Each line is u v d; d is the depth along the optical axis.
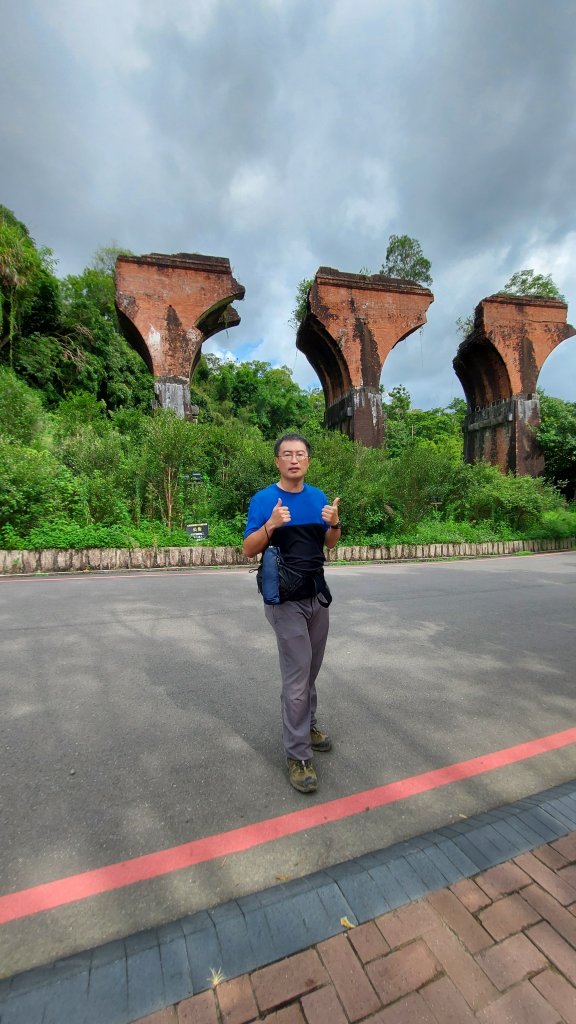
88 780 2.08
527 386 20.47
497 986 1.16
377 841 1.74
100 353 25.72
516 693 3.15
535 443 20.30
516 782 2.15
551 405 22.84
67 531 8.12
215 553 8.84
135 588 6.36
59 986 1.14
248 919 1.33
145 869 1.58
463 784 2.12
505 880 1.50
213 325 18.05
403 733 2.58
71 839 1.71
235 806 1.92
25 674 3.29
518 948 1.27
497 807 1.95
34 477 8.18
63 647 3.84
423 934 1.31
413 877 1.50
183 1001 1.12
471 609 5.51
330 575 8.10
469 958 1.24
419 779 2.15
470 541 12.34
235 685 3.15
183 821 1.83
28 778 2.09
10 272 18.38
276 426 46.75
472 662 3.74
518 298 20.31
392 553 10.95
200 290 16.09
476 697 3.07
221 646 3.93
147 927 1.36
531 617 5.21
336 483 11.02
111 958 1.21
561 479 20.72
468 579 7.82
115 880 1.53
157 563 8.46
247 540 2.09
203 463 11.23
